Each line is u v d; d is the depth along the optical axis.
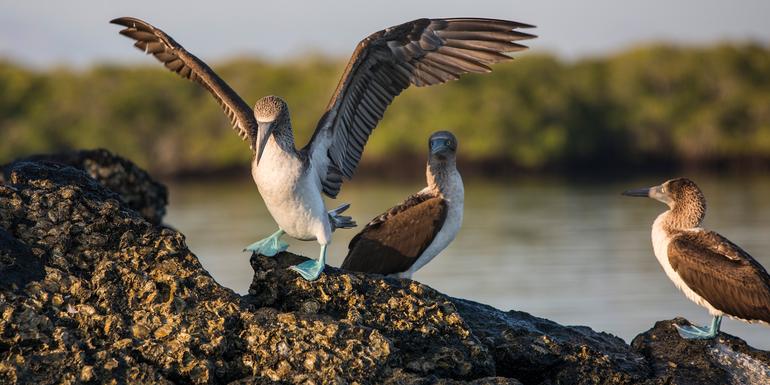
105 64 104.88
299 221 11.67
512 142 89.31
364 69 12.14
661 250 14.22
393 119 91.06
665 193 14.34
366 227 15.24
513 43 12.02
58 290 10.77
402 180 84.19
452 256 39.00
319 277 11.73
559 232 45.34
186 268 11.27
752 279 13.20
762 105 92.62
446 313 11.66
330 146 12.15
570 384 11.95
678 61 96.94
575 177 84.00
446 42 12.11
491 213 53.84
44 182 11.85
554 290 31.70
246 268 37.06
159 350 10.36
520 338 12.24
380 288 11.80
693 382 12.28
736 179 77.62
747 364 12.68
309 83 103.00
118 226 11.55
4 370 9.80
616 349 12.93
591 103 94.12
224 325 10.73
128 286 10.99
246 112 12.21
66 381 9.89
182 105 98.62
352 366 10.58
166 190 22.64
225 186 84.06
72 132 96.19
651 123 92.50
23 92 100.19
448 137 15.14
